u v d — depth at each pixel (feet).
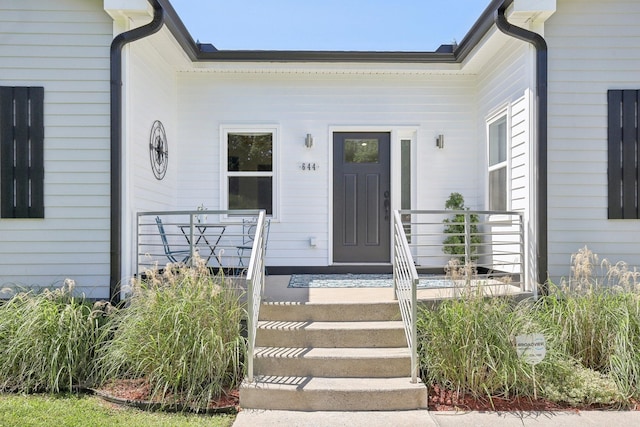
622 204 15.12
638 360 11.73
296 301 14.17
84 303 13.41
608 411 10.98
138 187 16.28
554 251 15.08
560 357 12.19
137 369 11.71
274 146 21.45
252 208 21.56
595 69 15.23
